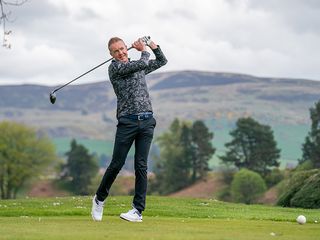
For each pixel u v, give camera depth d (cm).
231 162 12012
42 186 13875
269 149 11862
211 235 986
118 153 1222
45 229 1040
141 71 1232
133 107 1214
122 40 1238
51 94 1302
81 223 1160
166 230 1048
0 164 11931
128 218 1216
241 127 11981
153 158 13612
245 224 1201
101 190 1242
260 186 10406
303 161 10419
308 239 957
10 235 952
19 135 12144
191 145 13262
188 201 2305
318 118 10350
